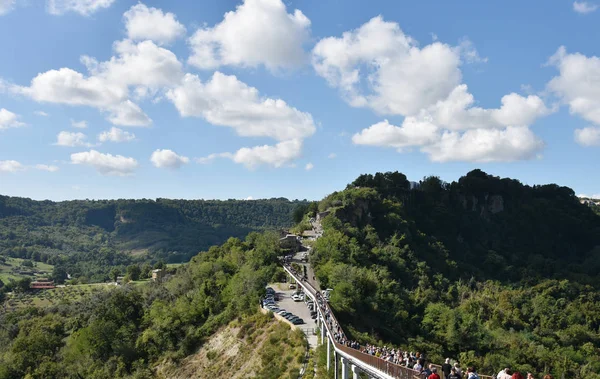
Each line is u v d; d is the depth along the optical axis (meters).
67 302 190.50
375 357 38.03
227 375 77.69
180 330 105.88
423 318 114.62
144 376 92.25
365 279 112.06
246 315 95.75
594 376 102.31
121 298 128.50
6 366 107.88
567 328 136.88
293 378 61.09
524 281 191.12
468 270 196.88
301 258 150.50
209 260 157.50
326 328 64.19
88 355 107.19
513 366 95.06
